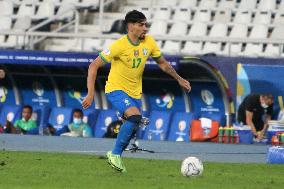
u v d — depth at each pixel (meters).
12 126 66.69
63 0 83.12
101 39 76.50
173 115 63.69
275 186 27.00
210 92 61.75
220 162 38.53
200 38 64.25
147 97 64.69
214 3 80.25
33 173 29.67
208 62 59.78
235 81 60.28
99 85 65.56
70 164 34.09
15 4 84.12
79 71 64.81
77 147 49.19
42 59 62.34
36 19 82.12
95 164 34.34
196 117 62.59
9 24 82.31
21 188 24.42
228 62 60.12
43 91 67.69
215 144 57.34
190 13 79.25
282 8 78.06
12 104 69.00
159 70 62.31
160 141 59.84
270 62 59.84
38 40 77.38
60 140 56.84
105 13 80.56
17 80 68.00
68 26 79.50
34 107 67.94
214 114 62.00
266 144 59.59
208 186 26.31
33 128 66.38
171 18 79.75
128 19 30.39
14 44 78.06
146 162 36.19
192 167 29.38
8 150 43.69
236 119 60.94
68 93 66.94
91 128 65.31
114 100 30.73
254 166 35.91
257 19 77.38
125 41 30.39
